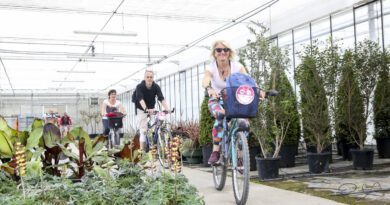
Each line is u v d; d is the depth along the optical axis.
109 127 7.70
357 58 6.09
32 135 2.96
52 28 12.65
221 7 10.50
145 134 6.94
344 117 5.96
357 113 6.00
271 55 5.52
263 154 5.44
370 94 6.25
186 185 2.92
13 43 15.02
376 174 5.38
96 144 3.31
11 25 12.20
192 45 15.55
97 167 2.91
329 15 9.23
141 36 14.01
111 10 10.59
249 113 3.51
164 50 16.86
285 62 5.60
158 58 18.97
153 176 3.08
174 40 14.77
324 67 5.68
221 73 4.05
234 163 3.72
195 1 9.99
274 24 11.02
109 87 33.03
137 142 3.49
